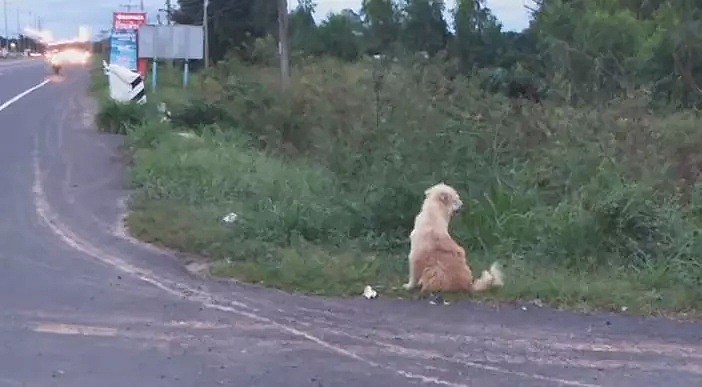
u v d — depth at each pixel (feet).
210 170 48.06
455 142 41.42
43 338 23.41
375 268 31.24
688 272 31.63
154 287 29.14
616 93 69.82
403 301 28.45
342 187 42.80
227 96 71.72
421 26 127.75
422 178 38.01
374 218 36.42
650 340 24.95
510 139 44.57
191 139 59.21
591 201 36.04
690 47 93.04
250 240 34.65
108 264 32.07
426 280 28.99
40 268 31.24
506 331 25.44
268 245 34.04
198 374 20.95
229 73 97.35
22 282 29.27
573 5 115.55
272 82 79.36
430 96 51.21
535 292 29.14
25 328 24.23
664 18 101.50
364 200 37.47
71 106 99.71
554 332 25.48
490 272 29.55
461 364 22.35
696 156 47.98
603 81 80.33
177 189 44.19
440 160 39.93
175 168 48.60
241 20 172.24
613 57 88.02
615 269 32.48
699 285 30.45
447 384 20.79
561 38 108.68
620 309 28.12
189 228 36.32
